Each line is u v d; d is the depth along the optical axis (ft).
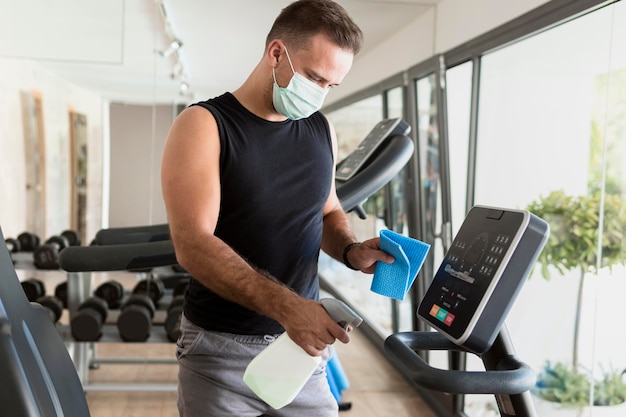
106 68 11.64
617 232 8.06
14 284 3.64
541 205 9.61
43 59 11.40
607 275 8.20
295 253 4.78
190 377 4.85
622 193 7.95
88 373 12.71
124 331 10.89
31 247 11.89
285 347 3.78
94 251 6.15
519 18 8.74
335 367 12.16
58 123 11.66
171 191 4.26
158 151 11.94
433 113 12.41
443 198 11.55
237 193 4.54
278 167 4.65
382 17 12.84
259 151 4.58
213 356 4.76
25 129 11.58
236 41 11.91
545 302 9.63
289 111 4.56
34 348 3.63
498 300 3.60
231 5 11.84
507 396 3.97
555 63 9.04
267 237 4.65
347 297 18.81
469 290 3.75
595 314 8.41
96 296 12.04
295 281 4.83
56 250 11.76
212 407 4.75
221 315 4.73
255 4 11.84
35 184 11.77
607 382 8.38
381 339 15.70
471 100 10.59
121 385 11.85
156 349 14.06
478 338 3.63
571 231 9.19
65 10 11.41
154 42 11.78
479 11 10.11
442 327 3.81
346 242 5.08
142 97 11.84
